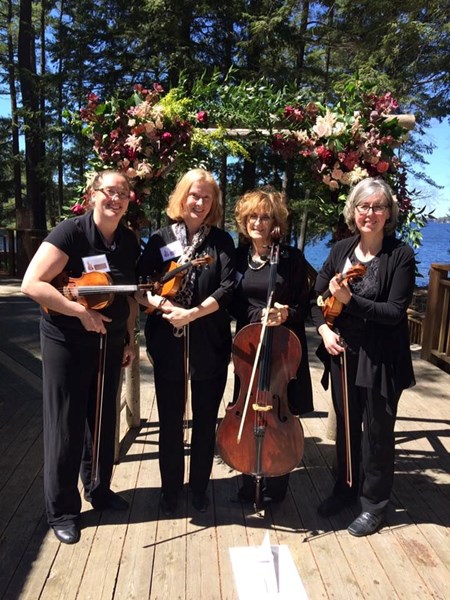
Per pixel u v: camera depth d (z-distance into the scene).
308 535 2.35
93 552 2.19
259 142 3.10
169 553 2.20
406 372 2.27
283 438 2.32
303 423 3.65
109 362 2.30
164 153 2.82
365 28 11.01
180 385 2.35
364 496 2.42
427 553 2.23
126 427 3.50
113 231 2.16
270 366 2.31
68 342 2.12
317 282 2.45
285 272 2.32
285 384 2.32
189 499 2.61
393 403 2.25
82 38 11.61
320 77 11.38
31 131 12.47
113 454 2.48
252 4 10.98
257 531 2.37
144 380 4.54
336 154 2.91
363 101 2.88
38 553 2.17
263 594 1.95
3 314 6.98
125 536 2.31
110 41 11.48
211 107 2.98
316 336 6.26
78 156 12.31
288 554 2.17
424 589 2.01
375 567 2.13
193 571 2.09
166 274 2.16
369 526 2.35
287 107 2.91
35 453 3.05
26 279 2.00
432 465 3.08
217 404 2.43
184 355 2.29
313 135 2.94
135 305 2.52
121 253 2.19
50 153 12.82
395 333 2.25
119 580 2.03
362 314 2.15
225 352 2.40
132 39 11.17
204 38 11.39
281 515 2.51
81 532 2.32
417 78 10.78
